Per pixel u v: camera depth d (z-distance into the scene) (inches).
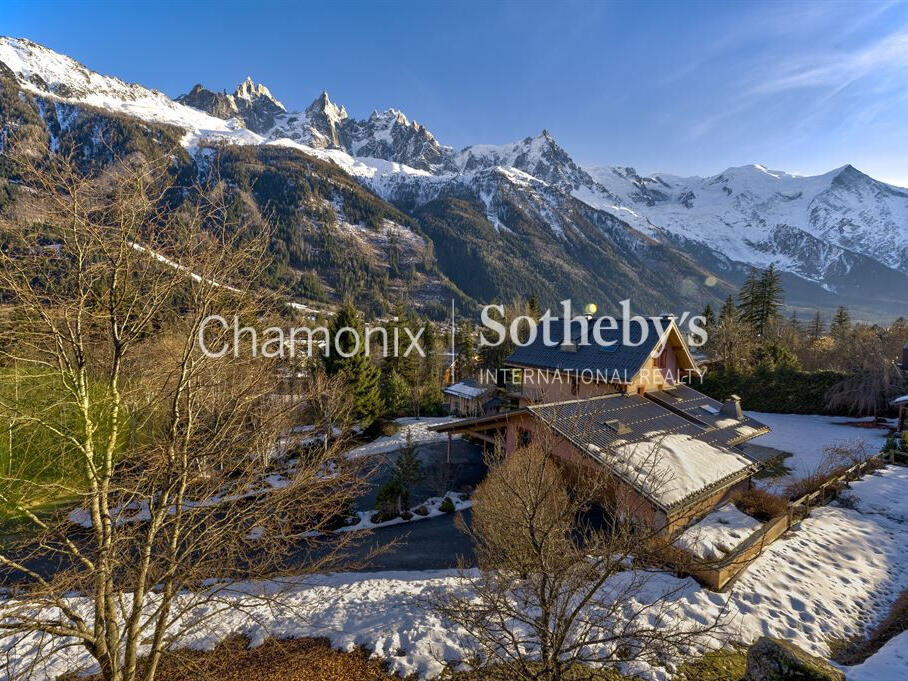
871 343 1221.7
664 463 504.1
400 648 306.7
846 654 295.6
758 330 1887.3
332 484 402.3
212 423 275.3
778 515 457.7
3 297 208.1
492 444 817.5
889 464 720.3
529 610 323.9
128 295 221.1
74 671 298.0
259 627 342.6
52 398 251.3
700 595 346.0
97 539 223.5
